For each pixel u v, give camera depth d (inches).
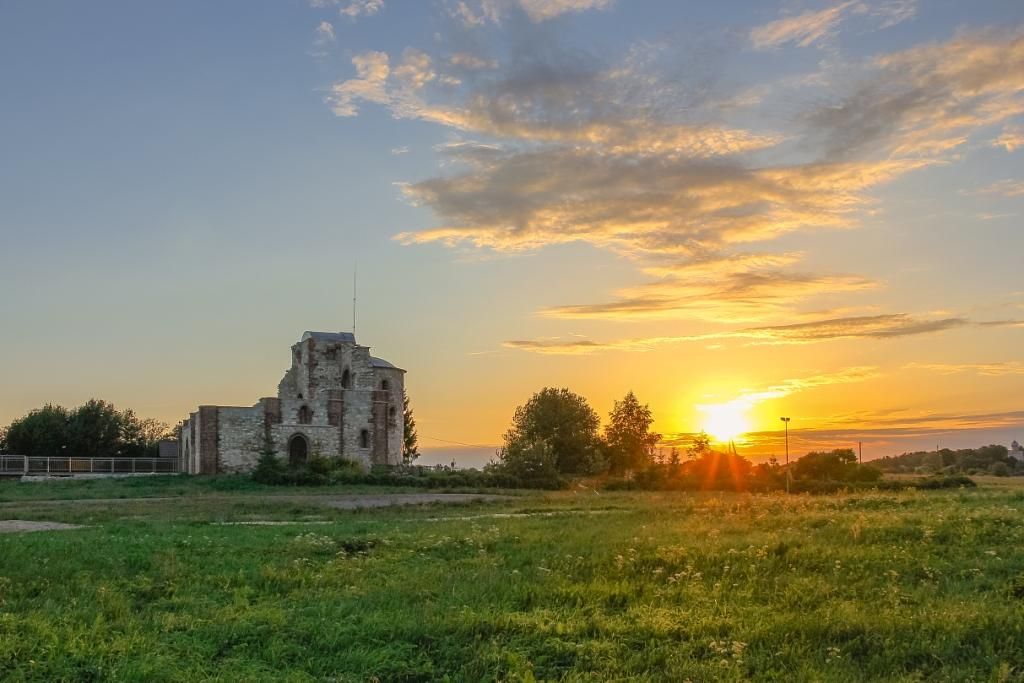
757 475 3267.7
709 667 512.7
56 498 2412.6
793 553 811.4
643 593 690.2
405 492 2701.8
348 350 3828.7
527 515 1537.9
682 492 2837.1
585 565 816.9
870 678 492.4
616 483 3198.8
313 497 2379.4
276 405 3535.9
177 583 775.7
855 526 944.3
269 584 778.2
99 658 539.2
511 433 4697.3
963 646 525.7
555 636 574.6
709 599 663.1
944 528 920.3
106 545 981.2
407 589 727.7
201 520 1507.1
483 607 647.1
